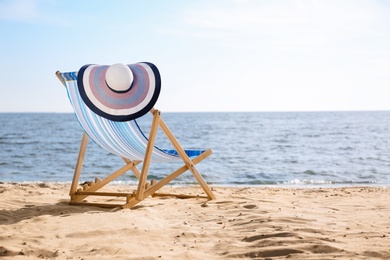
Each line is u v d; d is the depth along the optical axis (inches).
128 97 198.5
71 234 152.7
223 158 757.9
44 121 3312.0
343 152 855.7
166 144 1221.1
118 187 335.3
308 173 542.6
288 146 1031.0
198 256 127.8
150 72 200.5
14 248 133.3
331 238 144.2
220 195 261.7
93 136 219.0
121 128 215.8
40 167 628.7
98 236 152.6
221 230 162.7
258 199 238.1
